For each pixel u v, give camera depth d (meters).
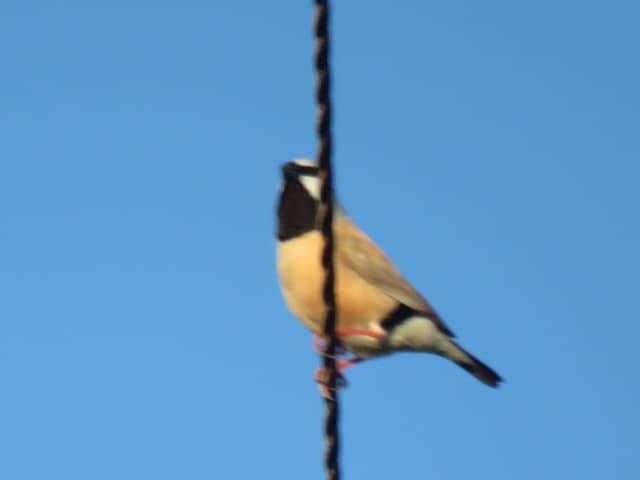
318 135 8.52
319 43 8.19
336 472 9.63
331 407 9.73
